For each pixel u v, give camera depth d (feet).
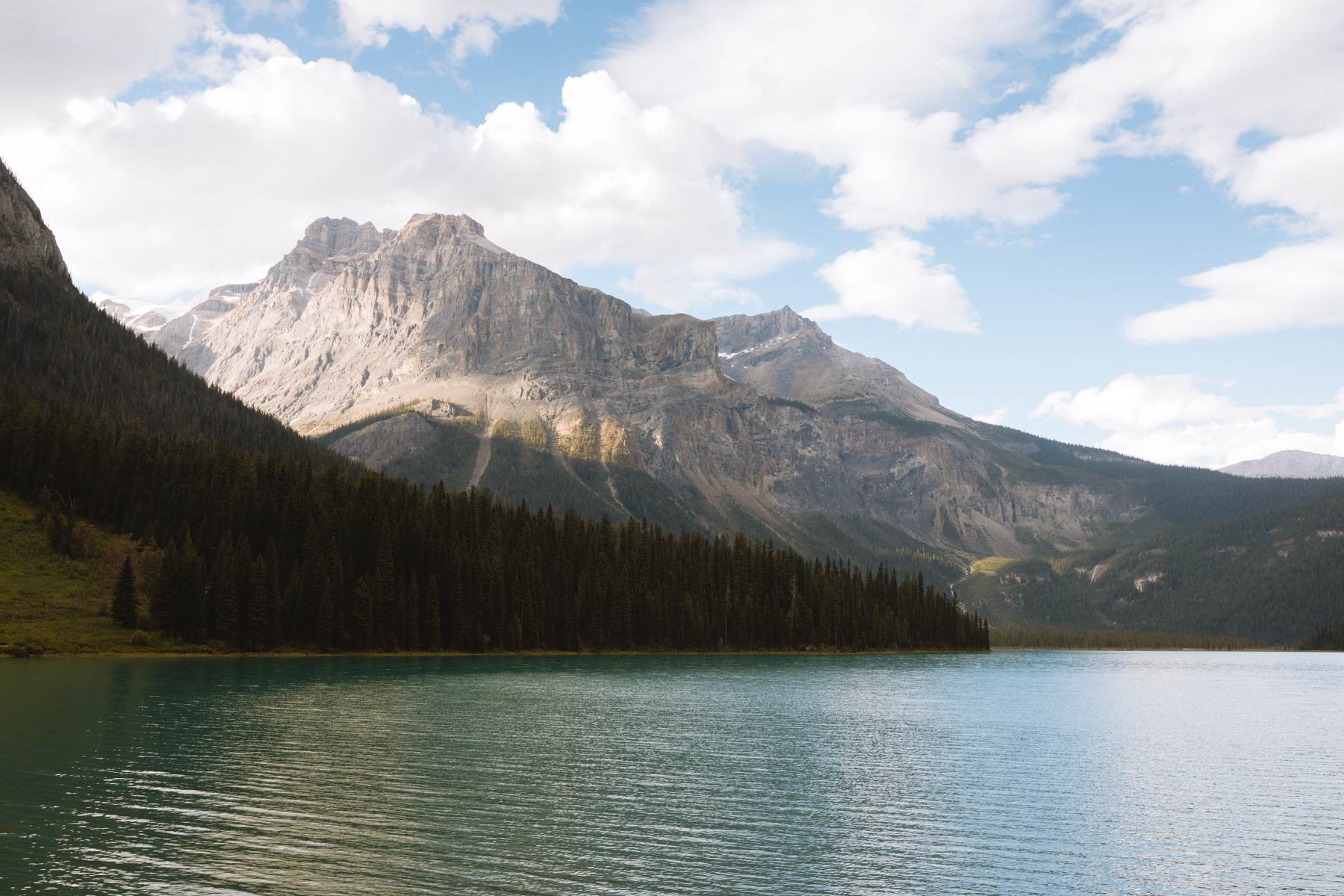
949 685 509.35
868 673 586.04
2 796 172.76
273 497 627.05
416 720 287.07
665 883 138.00
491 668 515.50
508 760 225.56
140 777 191.72
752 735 281.54
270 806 171.94
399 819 166.91
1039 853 160.35
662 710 339.98
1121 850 162.81
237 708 295.89
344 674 434.30
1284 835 175.32
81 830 153.17
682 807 184.24
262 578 537.24
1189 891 142.72
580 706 344.69
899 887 140.05
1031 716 357.41
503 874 139.74
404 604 608.19
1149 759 260.01
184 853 143.74
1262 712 399.65
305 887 131.13
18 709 276.21
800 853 155.22
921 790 208.13
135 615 509.76
